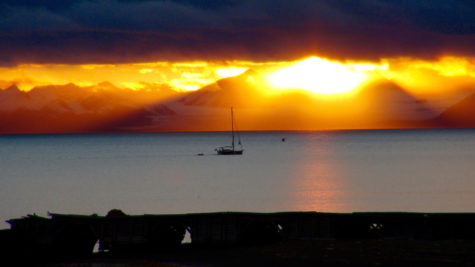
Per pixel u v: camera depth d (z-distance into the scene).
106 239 56.19
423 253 46.62
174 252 52.81
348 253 47.47
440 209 123.75
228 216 56.66
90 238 57.34
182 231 57.81
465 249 48.19
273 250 50.28
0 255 52.72
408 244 51.22
